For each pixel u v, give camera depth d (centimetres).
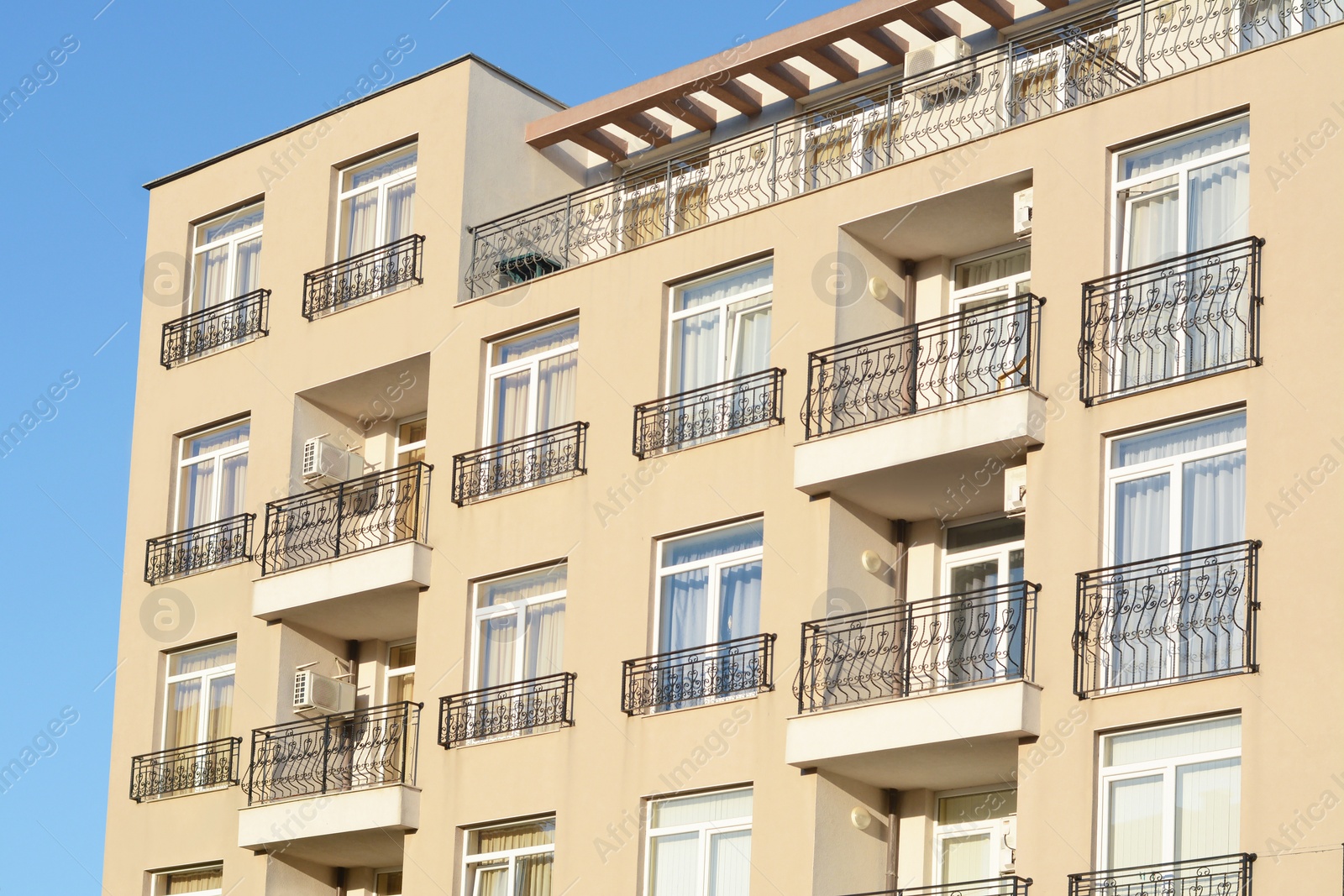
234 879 2797
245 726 2864
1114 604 2189
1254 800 2023
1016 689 2180
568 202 3025
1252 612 2083
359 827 2655
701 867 2412
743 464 2516
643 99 2895
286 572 2850
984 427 2297
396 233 2981
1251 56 2261
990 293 2545
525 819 2573
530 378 2767
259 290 3066
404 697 2900
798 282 2544
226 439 3077
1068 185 2355
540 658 2639
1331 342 2119
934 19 2727
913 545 2502
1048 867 2130
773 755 2377
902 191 2491
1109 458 2242
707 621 2509
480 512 2728
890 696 2400
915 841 2383
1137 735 2133
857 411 2478
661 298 2664
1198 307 2230
